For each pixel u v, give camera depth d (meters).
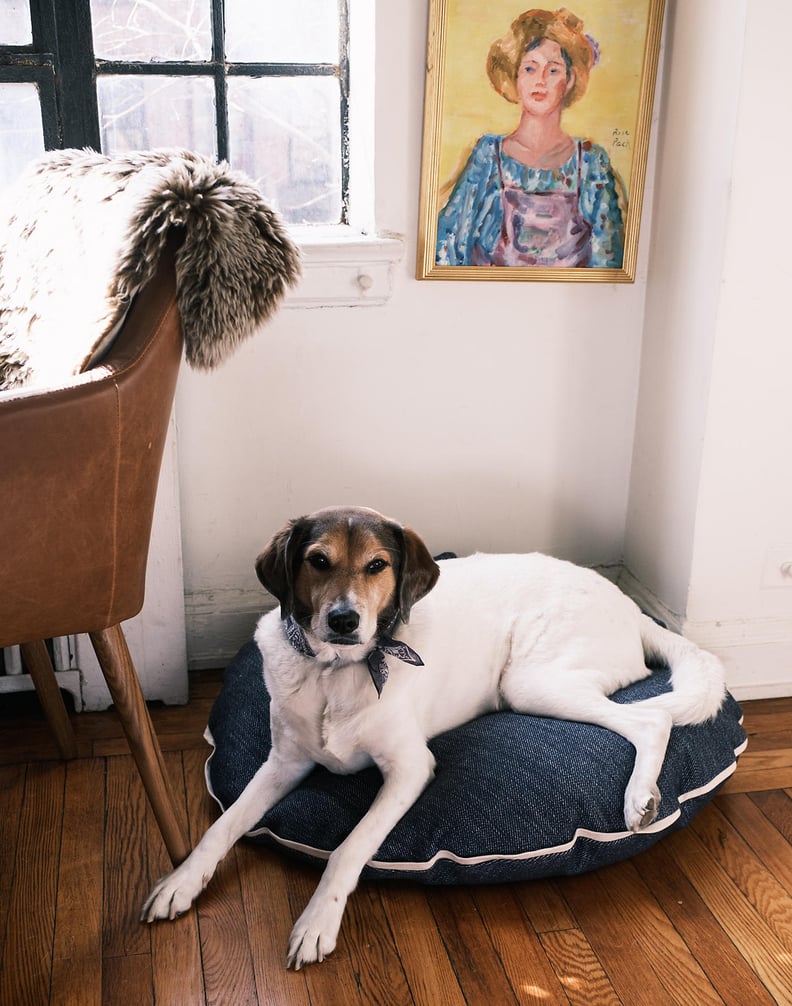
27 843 1.79
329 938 1.52
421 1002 1.46
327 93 2.29
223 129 2.27
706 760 1.82
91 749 2.09
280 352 2.26
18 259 1.71
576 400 2.45
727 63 1.98
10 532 1.35
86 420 1.34
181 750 2.10
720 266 2.05
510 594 1.99
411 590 1.66
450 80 2.10
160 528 2.16
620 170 2.24
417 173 2.19
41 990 1.47
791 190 2.02
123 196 1.51
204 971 1.51
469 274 2.25
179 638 2.24
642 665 2.01
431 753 1.77
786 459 2.21
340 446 2.37
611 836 1.67
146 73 2.19
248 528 2.39
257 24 2.22
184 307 1.47
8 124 2.16
